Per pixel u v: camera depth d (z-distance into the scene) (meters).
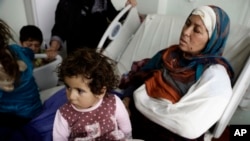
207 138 1.23
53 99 1.30
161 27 1.79
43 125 1.15
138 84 1.38
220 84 1.06
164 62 1.27
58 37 1.82
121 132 0.99
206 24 1.09
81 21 1.85
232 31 1.48
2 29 0.90
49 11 2.14
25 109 1.09
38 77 1.50
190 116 1.02
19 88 1.02
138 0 2.22
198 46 1.14
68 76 0.81
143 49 1.77
